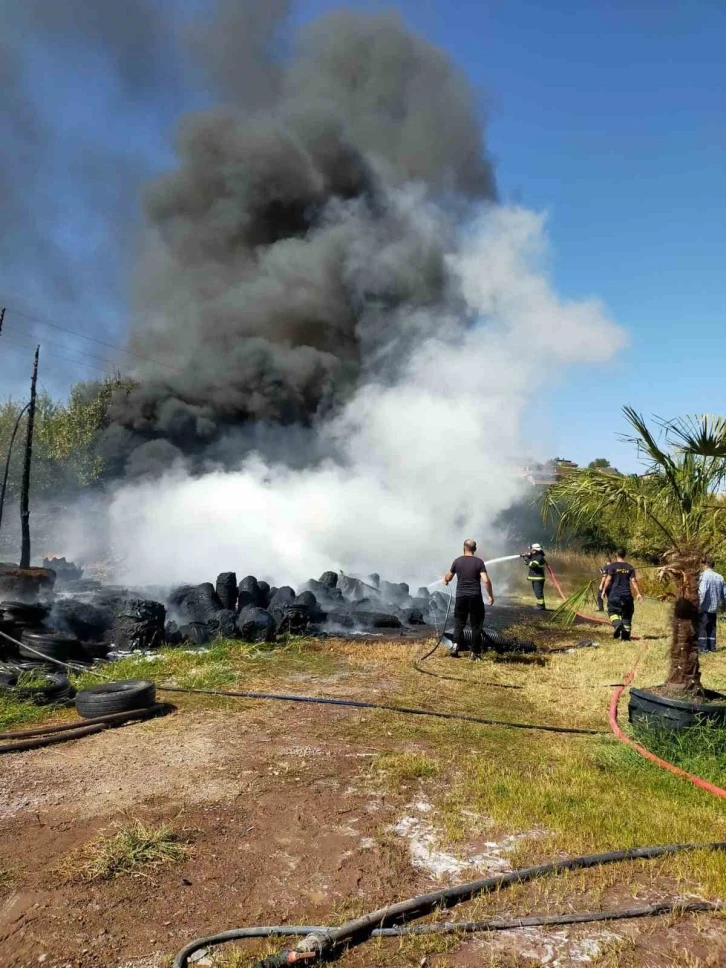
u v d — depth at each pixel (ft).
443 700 24.48
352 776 16.85
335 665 29.99
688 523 20.18
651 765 17.69
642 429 19.97
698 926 10.57
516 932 10.41
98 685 22.48
